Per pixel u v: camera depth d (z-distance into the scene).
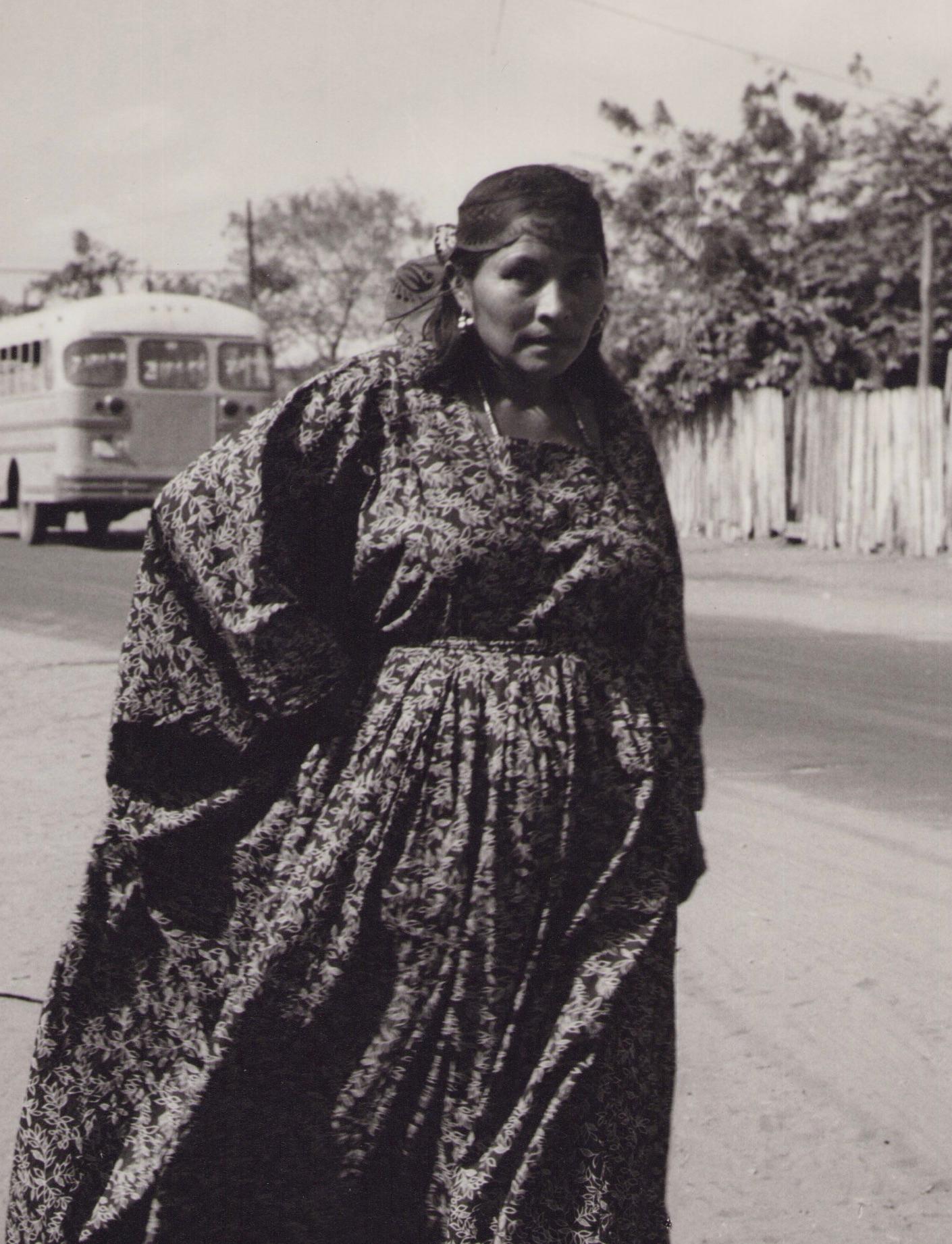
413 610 2.58
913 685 10.41
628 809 2.59
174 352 22.16
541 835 2.53
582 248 2.60
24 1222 2.72
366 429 2.63
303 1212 2.65
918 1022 4.43
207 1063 2.58
